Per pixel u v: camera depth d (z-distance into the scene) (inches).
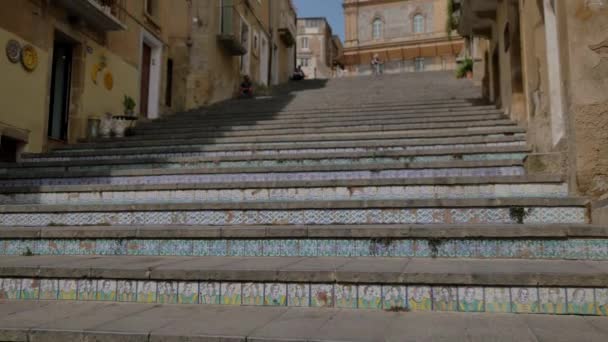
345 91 663.1
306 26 2103.8
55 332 108.3
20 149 358.9
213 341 102.1
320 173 255.4
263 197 229.1
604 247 146.3
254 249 167.0
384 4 1982.0
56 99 415.2
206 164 301.3
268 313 122.1
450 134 322.0
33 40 369.1
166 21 590.6
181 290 135.3
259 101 625.0
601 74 178.5
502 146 270.4
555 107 225.5
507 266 134.0
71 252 178.2
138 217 208.8
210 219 202.4
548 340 96.0
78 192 249.8
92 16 418.3
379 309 124.4
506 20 365.1
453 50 1850.4
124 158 322.0
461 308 121.3
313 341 98.4
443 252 155.1
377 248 159.3
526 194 203.2
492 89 450.3
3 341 110.0
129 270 137.7
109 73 461.7
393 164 248.2
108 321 116.2
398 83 764.6
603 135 176.2
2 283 144.6
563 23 191.0
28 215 216.8
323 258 157.0
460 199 182.1
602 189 174.7
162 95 574.9
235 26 724.7
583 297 116.0
